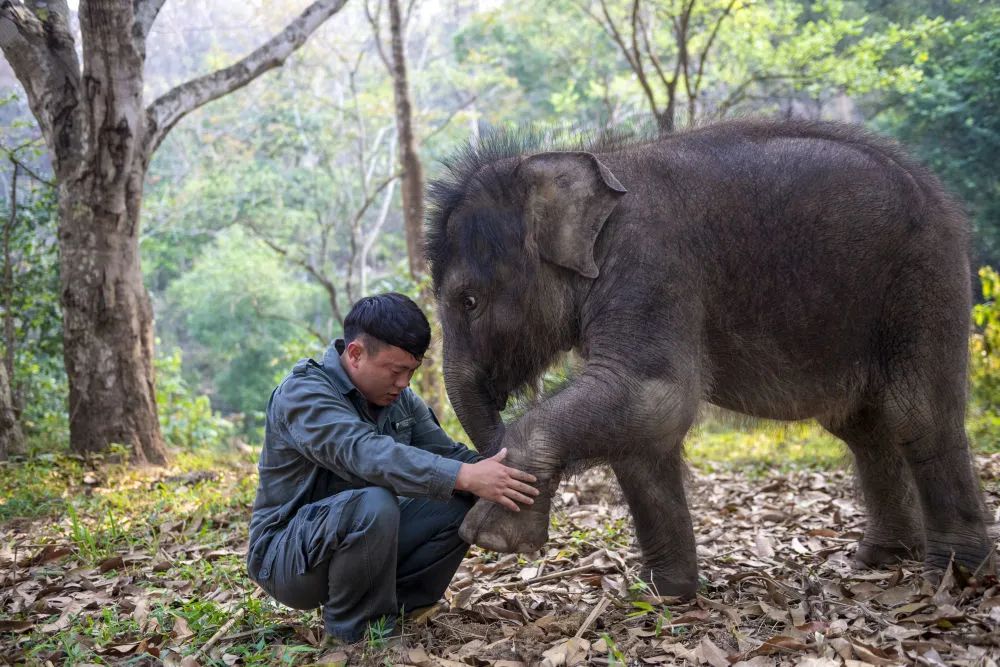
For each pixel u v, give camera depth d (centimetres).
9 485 697
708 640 284
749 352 343
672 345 320
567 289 338
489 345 344
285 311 2558
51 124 801
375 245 2906
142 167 813
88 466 783
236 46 2825
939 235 345
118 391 814
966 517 353
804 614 314
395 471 288
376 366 303
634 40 1201
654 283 322
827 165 342
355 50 2780
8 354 936
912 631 289
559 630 317
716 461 816
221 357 2591
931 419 348
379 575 298
